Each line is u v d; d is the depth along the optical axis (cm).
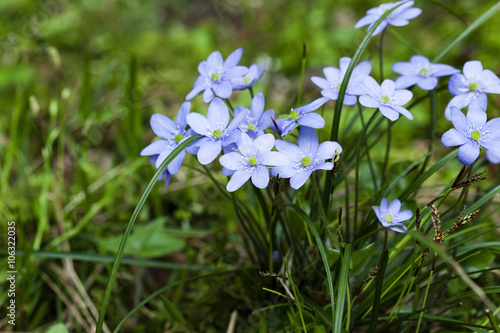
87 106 48
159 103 62
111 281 31
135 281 42
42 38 48
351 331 34
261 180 30
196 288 41
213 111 32
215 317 40
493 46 63
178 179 50
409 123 56
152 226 42
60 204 45
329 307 35
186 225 47
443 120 56
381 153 53
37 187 48
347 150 38
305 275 36
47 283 42
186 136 32
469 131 30
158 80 65
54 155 52
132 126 47
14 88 65
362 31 68
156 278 43
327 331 34
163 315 40
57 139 53
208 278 40
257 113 32
